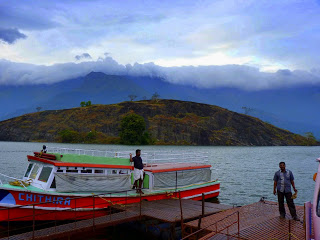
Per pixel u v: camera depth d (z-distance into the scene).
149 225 17.14
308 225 9.20
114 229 17.84
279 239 12.05
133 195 19.80
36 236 13.67
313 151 143.75
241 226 14.00
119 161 20.75
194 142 194.50
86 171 19.19
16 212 16.66
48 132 191.75
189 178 24.27
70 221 18.06
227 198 31.36
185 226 15.02
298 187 39.00
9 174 45.88
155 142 180.50
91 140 178.50
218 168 59.72
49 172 18.30
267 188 37.66
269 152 129.12
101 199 18.80
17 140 188.62
